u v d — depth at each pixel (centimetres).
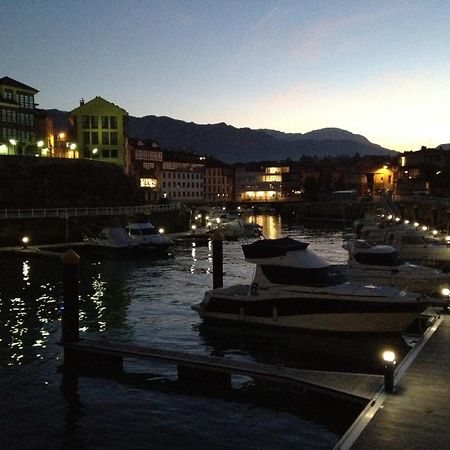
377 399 1534
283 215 15850
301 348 2447
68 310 2302
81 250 6372
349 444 1254
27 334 2709
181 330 2772
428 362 1861
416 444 1252
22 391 1959
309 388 1742
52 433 1625
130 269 5056
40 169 8381
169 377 2086
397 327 2527
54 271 4784
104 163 9400
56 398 1894
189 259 5825
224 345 2508
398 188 14100
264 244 2823
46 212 7325
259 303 2725
